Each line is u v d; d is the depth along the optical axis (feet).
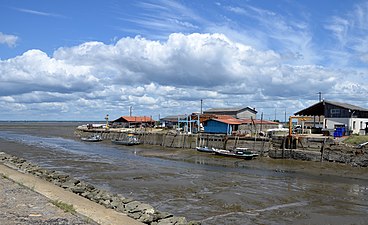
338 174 116.57
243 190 90.43
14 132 420.77
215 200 78.89
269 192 88.43
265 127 219.61
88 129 336.08
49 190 63.21
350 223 63.77
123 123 342.44
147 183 98.17
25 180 71.82
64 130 474.08
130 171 120.16
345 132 156.35
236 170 126.82
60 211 47.29
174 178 107.14
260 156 152.66
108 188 90.89
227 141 173.99
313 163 131.54
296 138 144.77
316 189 93.35
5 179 70.13
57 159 153.69
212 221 63.16
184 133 211.00
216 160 152.35
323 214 69.26
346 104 180.96
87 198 66.13
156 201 77.61
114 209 57.41
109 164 138.72
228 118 232.12
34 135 356.38
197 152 175.11
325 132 158.51
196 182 100.68
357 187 96.58
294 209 72.54
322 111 182.50
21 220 41.91
